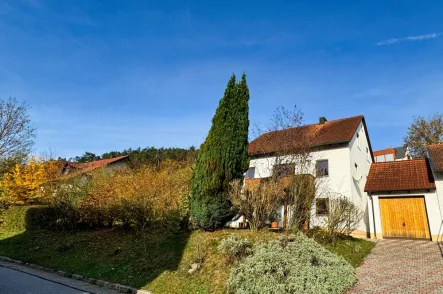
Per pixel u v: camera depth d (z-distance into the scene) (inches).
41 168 995.9
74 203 661.9
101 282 393.4
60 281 406.3
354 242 539.5
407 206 672.4
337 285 311.4
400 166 764.6
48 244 613.0
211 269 362.0
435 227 629.0
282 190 481.7
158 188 557.6
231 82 522.9
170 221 508.7
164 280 367.6
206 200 469.4
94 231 649.6
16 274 445.1
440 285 319.9
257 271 315.0
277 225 575.2
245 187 488.7
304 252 355.3
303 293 288.0
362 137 915.4
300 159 526.0
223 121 497.4
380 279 355.6
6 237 734.5
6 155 895.1
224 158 478.3
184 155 1556.3
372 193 712.4
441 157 642.8
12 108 892.0
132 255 460.8
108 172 832.3
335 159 764.0
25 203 922.7
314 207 546.0
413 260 443.8
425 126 1425.9
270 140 589.3
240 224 587.8
